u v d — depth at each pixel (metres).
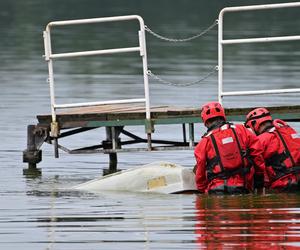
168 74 77.00
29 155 42.72
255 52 93.00
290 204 32.53
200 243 27.06
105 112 41.84
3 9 141.88
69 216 31.14
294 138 35.41
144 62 40.88
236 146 34.47
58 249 26.84
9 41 103.38
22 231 29.00
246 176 34.69
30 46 98.88
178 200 33.62
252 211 31.34
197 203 32.91
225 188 34.44
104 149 42.97
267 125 35.69
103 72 79.62
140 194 35.25
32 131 42.72
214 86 69.69
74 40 101.00
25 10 138.38
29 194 35.72
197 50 94.38
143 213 31.34
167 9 141.00
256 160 34.81
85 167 43.31
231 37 98.06
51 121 42.31
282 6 39.66
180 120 41.19
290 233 28.05
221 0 156.50
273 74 75.44
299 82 70.00
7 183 38.72
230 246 26.61
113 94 66.12
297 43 102.12
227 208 31.94
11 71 80.50
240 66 81.50
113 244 27.23
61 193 35.88
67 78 75.88
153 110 41.94
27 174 41.09
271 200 33.31
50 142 42.75
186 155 45.94
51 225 29.78
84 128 43.97
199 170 34.78
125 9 138.50
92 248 26.84
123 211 31.78
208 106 34.94
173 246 26.80
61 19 124.19
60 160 45.28
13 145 48.19
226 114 41.00
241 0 152.75
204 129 52.78
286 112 40.97
